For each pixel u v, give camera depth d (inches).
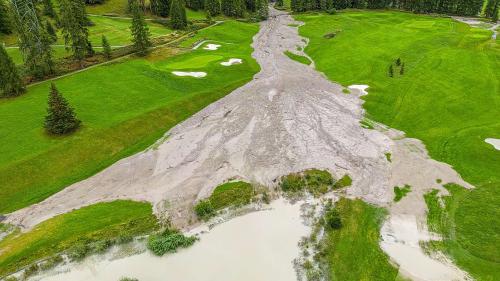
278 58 3472.0
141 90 2655.0
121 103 2449.6
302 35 4375.0
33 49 2687.0
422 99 2498.8
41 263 1300.4
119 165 1870.1
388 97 2549.2
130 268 1273.4
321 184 1664.6
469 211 1502.2
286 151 1881.2
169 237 1371.8
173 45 3715.6
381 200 1581.0
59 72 2878.9
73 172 1841.8
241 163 1803.6
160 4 4916.3
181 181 1711.4
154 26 4480.8
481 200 1558.8
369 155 1894.7
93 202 1611.7
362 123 2228.1
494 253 1301.7
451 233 1396.4
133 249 1355.8
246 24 4968.0
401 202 1568.7
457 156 1878.7
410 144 2004.2
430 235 1391.5
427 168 1785.2
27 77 2763.3
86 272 1266.0
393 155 1903.3
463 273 1229.7
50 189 1726.1
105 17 4672.7
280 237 1382.9
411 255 1302.9
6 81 2432.3
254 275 1224.8
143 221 1478.8
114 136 2081.7
